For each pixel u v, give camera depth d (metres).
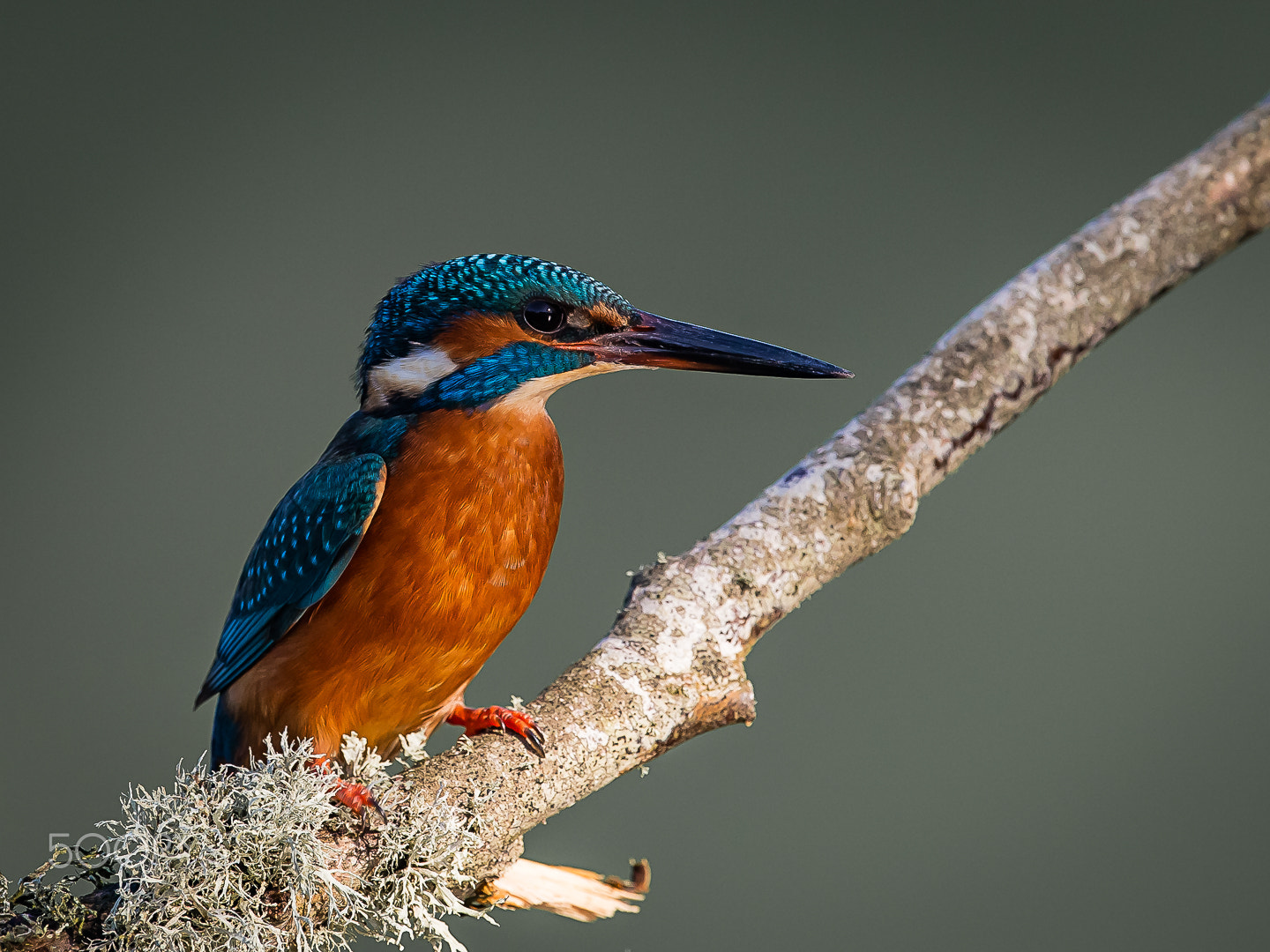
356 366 3.71
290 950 3.66
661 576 3.71
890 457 3.72
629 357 3.71
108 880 3.66
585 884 3.70
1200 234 3.75
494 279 3.70
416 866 3.67
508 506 3.70
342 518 3.69
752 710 3.70
